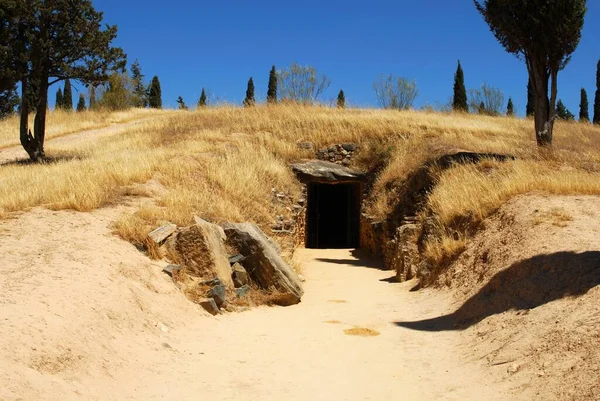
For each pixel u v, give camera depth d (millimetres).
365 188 20812
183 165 15820
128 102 45031
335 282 13570
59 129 30359
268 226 15258
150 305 7738
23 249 8062
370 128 22922
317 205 22266
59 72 21234
